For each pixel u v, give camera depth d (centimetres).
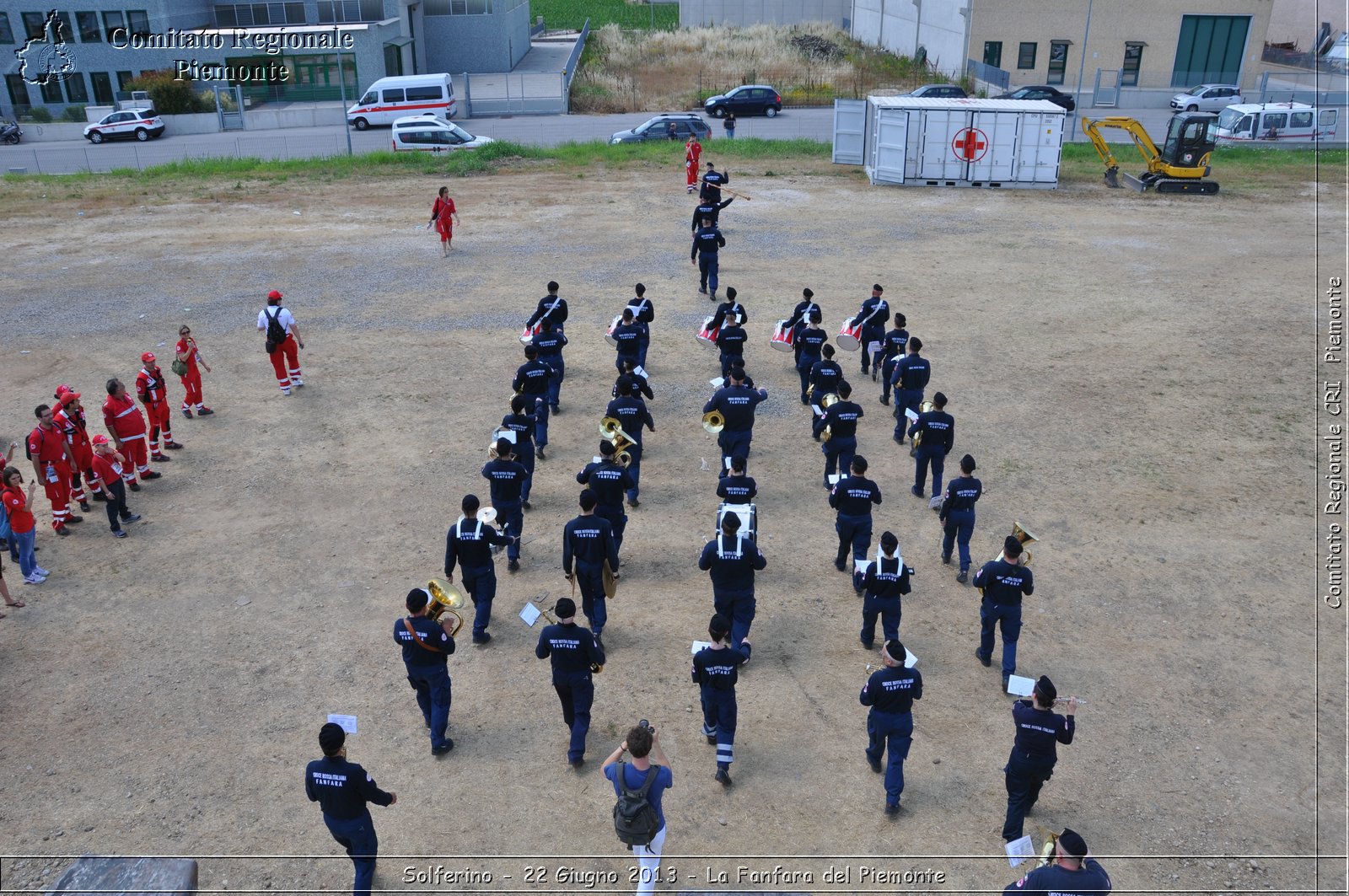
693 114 4897
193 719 932
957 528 1141
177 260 2477
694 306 2128
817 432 1347
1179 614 1099
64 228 2792
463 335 1958
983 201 3112
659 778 691
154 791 845
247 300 2170
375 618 1089
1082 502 1348
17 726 920
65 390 1294
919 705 951
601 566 997
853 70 6091
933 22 6047
